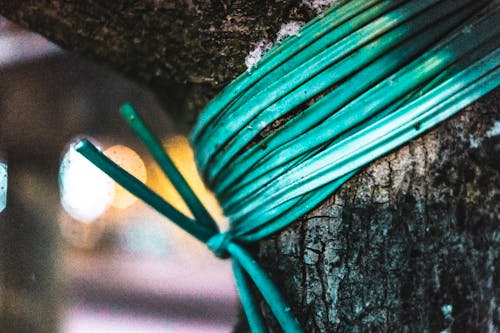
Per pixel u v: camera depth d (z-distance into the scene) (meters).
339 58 0.17
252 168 0.18
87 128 0.70
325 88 0.18
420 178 0.18
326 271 0.18
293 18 0.18
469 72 0.18
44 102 0.64
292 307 0.18
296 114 0.18
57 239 0.60
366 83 0.17
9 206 0.57
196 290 1.10
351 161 0.18
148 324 0.95
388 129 0.17
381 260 0.18
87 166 0.96
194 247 1.25
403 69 0.17
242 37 0.19
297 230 0.18
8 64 0.63
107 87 0.67
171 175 0.20
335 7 0.17
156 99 0.23
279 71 0.18
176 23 0.19
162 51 0.20
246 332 0.22
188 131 0.22
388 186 0.18
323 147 0.18
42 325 0.58
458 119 0.18
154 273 1.17
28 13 0.20
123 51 0.21
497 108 0.18
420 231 0.18
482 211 0.18
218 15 0.19
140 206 1.23
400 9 0.17
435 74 0.17
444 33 0.17
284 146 0.18
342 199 0.18
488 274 0.18
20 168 0.60
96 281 1.05
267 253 0.19
